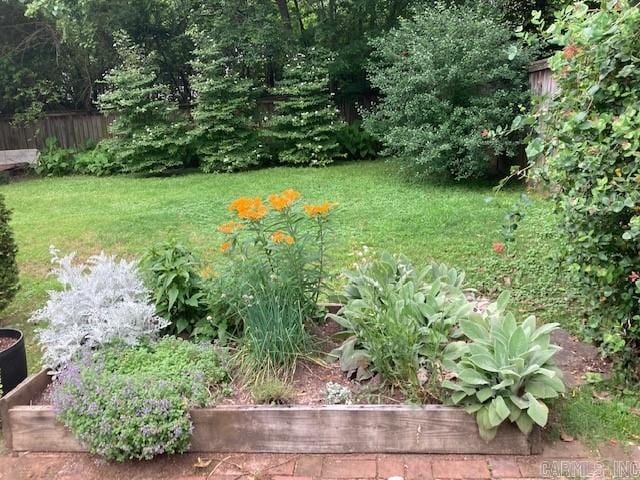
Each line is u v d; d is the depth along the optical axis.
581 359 3.34
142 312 3.22
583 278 3.02
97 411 2.59
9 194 9.91
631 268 2.83
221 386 2.91
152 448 2.51
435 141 8.39
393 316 2.87
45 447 2.76
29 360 3.72
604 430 2.67
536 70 8.13
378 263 3.63
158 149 11.54
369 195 8.22
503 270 4.81
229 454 2.66
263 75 13.20
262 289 3.08
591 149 2.71
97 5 12.26
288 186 9.30
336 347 3.29
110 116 13.78
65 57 13.42
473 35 8.41
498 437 2.55
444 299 3.32
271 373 2.97
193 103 12.07
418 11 10.14
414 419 2.58
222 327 3.31
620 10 2.75
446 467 2.50
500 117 8.13
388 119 9.41
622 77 2.74
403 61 8.85
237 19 12.12
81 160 12.09
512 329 2.88
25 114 13.33
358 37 12.74
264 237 3.23
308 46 12.80
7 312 4.61
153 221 7.18
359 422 2.60
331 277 3.46
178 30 13.72
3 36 13.02
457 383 2.66
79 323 3.24
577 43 2.79
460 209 6.94
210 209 7.79
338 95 13.44
